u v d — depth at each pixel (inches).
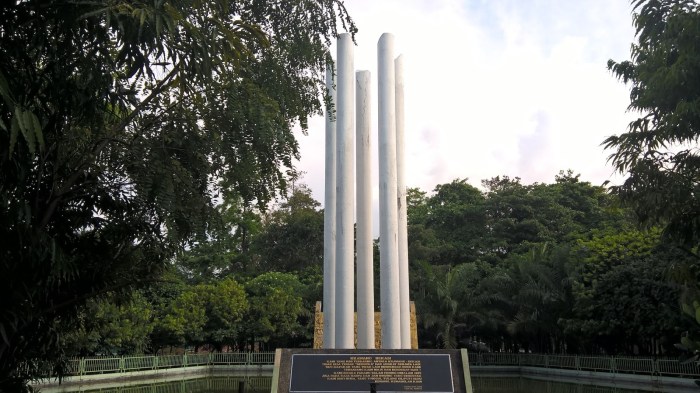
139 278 401.4
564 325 1115.3
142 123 374.6
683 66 402.0
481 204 1785.2
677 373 889.5
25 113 223.5
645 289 930.7
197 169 393.4
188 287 1379.2
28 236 285.9
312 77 422.6
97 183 365.7
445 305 1286.9
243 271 1733.5
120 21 260.5
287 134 400.8
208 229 406.3
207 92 365.4
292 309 1378.0
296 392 395.5
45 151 318.0
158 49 285.4
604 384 1030.4
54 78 297.6
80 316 438.6
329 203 744.3
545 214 1696.6
